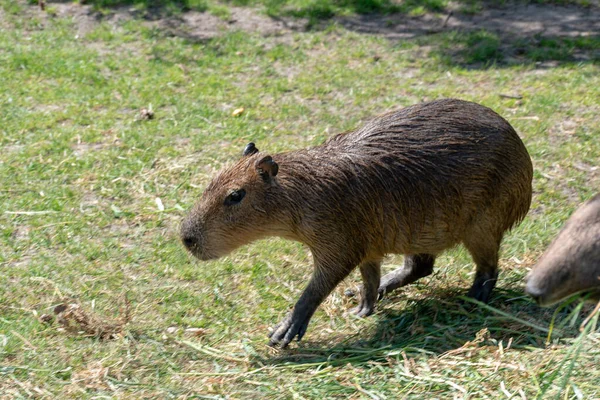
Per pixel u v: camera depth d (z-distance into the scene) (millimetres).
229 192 5516
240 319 6121
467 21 12180
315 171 5602
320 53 11219
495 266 6031
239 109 9430
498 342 5488
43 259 6820
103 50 11289
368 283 6016
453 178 5652
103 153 8453
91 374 5340
